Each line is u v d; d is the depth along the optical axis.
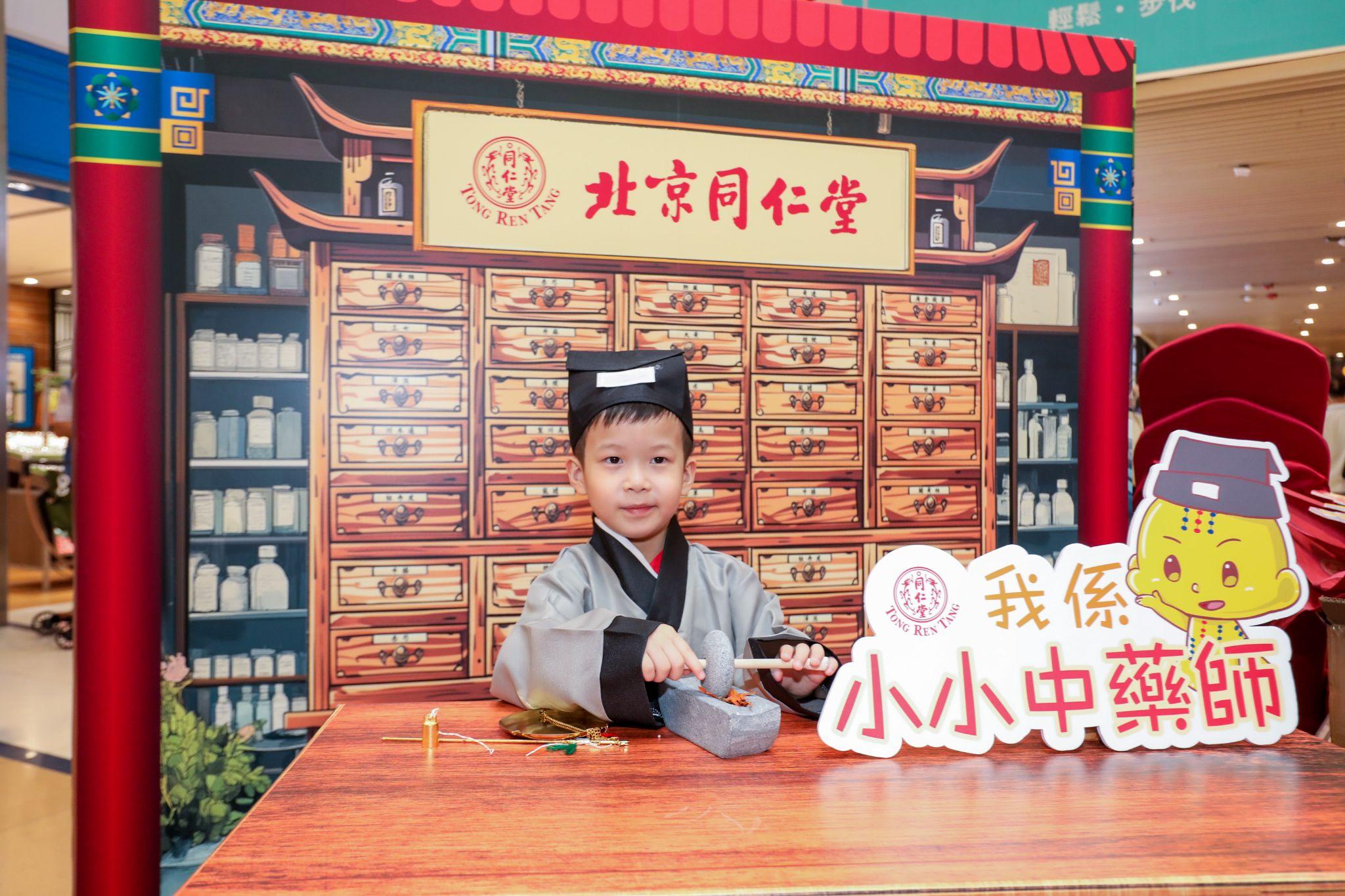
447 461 1.96
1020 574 1.29
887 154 2.04
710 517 2.11
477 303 1.95
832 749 1.27
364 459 1.93
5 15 4.54
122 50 1.68
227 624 2.00
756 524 2.13
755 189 1.98
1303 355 1.92
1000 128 2.10
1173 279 10.81
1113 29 3.14
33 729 3.95
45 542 7.68
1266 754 1.26
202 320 2.00
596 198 1.92
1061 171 2.13
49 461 8.86
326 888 0.82
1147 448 2.14
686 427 1.61
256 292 1.87
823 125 2.00
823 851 0.91
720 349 2.09
